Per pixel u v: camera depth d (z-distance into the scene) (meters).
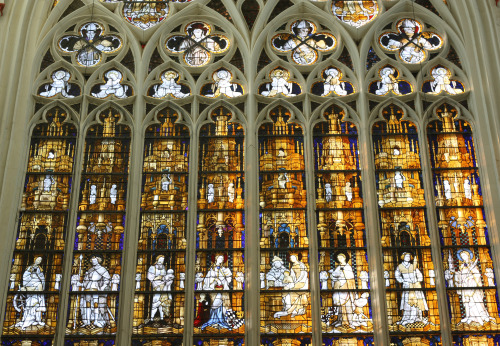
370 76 18.05
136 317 15.56
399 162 17.08
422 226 16.39
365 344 15.32
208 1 18.98
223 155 17.27
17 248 16.12
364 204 16.59
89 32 18.72
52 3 18.81
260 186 16.91
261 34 18.50
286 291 15.80
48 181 16.86
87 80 18.00
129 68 18.27
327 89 17.97
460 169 17.00
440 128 17.47
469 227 16.38
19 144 16.88
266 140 17.39
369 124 17.39
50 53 18.34
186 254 16.09
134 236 16.25
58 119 17.55
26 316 15.51
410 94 17.70
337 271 15.98
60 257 16.11
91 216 16.55
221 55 18.48
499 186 16.36
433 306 15.57
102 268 16.00
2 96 17.03
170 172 17.08
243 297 15.77
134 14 18.97
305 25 18.89
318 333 15.30
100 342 15.33
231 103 17.73
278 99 17.64
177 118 17.70
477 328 15.36
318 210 16.59
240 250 16.22
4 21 17.89
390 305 15.60
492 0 18.19
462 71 18.05
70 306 15.60
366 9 18.97
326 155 17.22
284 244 16.28
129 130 17.52
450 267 15.98
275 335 15.40
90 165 17.09
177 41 18.72
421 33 18.70
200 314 15.60
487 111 17.16
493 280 15.84
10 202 16.27
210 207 16.69
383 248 16.16
